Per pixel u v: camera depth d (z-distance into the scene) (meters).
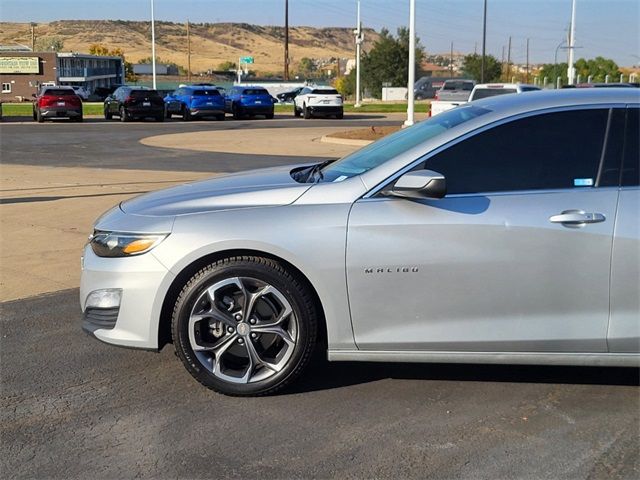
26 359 4.95
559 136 4.12
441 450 3.70
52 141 22.03
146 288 4.11
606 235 3.96
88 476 3.48
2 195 11.28
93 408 4.20
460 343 4.08
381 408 4.17
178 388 4.46
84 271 4.32
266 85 64.88
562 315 4.03
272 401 4.26
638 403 4.25
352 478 3.44
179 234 4.09
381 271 4.02
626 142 4.09
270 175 4.84
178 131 26.59
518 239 3.97
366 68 76.19
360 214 4.03
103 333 4.24
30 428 3.96
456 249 3.99
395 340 4.10
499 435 3.85
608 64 64.50
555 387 4.46
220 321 4.18
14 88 58.38
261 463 3.58
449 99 23.97
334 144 21.31
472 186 4.07
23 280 6.84
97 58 83.50
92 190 11.86
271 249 4.03
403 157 4.13
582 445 3.75
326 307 4.08
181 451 3.70
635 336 4.01
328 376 4.61
